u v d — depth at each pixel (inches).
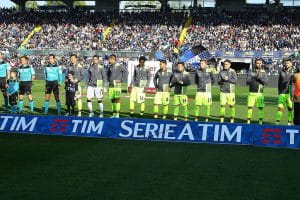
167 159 335.6
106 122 426.3
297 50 1555.1
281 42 1683.1
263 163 326.0
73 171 297.0
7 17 2134.6
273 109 740.7
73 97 605.0
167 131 410.0
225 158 341.1
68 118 436.1
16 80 607.8
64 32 1983.3
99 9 2203.5
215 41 1771.7
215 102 850.1
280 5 2032.5
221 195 247.4
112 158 337.4
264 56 1546.5
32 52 1758.1
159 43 1817.2
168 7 2095.2
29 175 285.3
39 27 2039.9
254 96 550.3
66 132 429.7
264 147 384.2
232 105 561.6
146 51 1670.8
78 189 255.8
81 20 2059.5
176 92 570.6
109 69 594.2
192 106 766.5
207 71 569.3
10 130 441.1
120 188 258.5
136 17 2031.3
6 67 627.8
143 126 417.4
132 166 312.5
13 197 240.2
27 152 357.4
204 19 1937.7
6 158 335.0
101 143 396.2
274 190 257.8
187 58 1238.3
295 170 305.4
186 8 2161.7
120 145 387.9
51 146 381.7
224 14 1952.5
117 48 1806.1
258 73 543.8
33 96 896.9
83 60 1555.1
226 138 396.8
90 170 300.0
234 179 280.7
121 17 2048.5
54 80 605.3
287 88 531.8
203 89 569.3
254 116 639.1
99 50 1770.4
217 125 403.9
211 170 303.4
